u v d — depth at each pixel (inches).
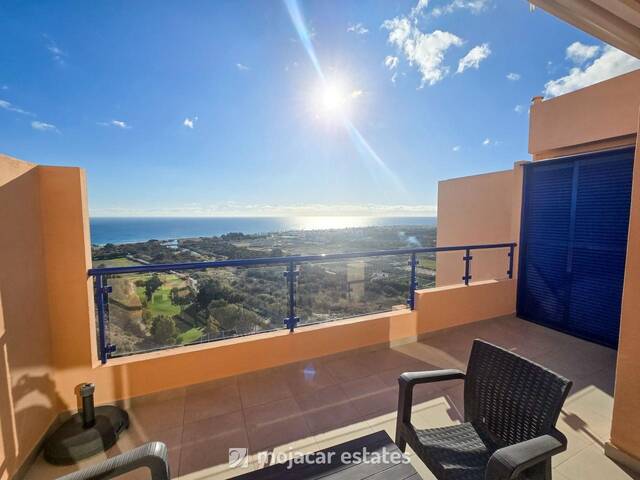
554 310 137.8
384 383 94.3
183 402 84.7
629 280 59.6
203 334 93.5
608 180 117.0
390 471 42.2
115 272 81.9
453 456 47.9
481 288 143.4
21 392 60.5
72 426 68.9
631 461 60.1
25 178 64.0
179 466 62.7
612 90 125.6
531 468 40.0
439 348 119.5
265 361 97.8
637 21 48.7
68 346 75.8
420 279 131.4
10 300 57.9
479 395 55.7
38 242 68.6
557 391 43.5
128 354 85.4
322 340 106.7
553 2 47.6
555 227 136.8
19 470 58.9
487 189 183.6
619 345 61.7
